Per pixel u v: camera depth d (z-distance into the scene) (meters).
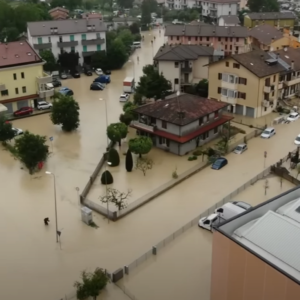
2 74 75.88
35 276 38.78
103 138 67.25
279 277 26.12
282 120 72.12
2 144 66.00
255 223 30.83
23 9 124.19
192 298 35.97
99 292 36.09
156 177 55.19
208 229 44.28
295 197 34.84
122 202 48.84
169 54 86.25
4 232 44.81
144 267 39.53
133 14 180.88
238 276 29.17
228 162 58.72
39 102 80.38
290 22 142.62
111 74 104.50
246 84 73.19
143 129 63.34
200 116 61.69
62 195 51.47
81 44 105.31
